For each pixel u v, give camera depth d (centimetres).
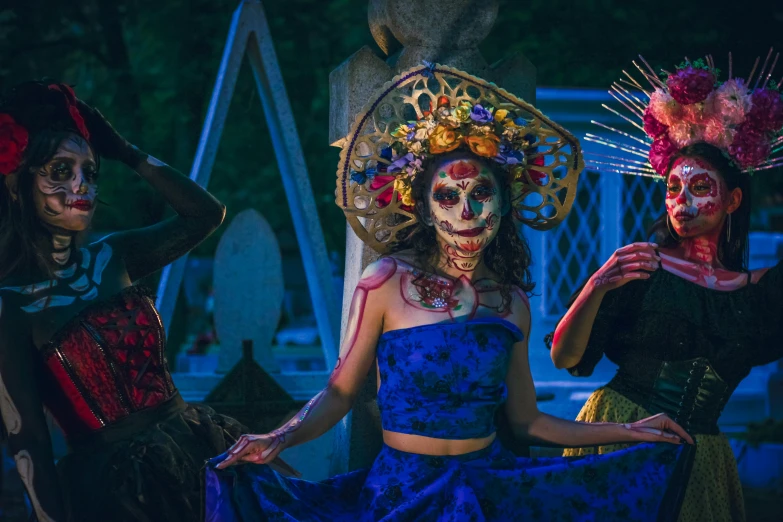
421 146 352
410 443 350
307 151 1038
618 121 826
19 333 345
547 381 811
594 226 833
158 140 1037
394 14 435
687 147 389
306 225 600
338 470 445
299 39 1038
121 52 1012
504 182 366
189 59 981
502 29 1005
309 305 2127
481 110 353
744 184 390
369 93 433
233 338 639
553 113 810
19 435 340
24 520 607
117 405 356
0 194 355
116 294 367
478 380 351
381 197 374
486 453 355
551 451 593
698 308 378
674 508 359
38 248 355
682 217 384
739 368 379
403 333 352
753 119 381
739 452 756
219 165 1076
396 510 336
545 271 818
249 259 644
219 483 326
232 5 982
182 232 395
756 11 1009
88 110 376
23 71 1057
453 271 362
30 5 1018
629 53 1002
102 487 344
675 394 378
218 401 525
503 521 347
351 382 356
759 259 834
